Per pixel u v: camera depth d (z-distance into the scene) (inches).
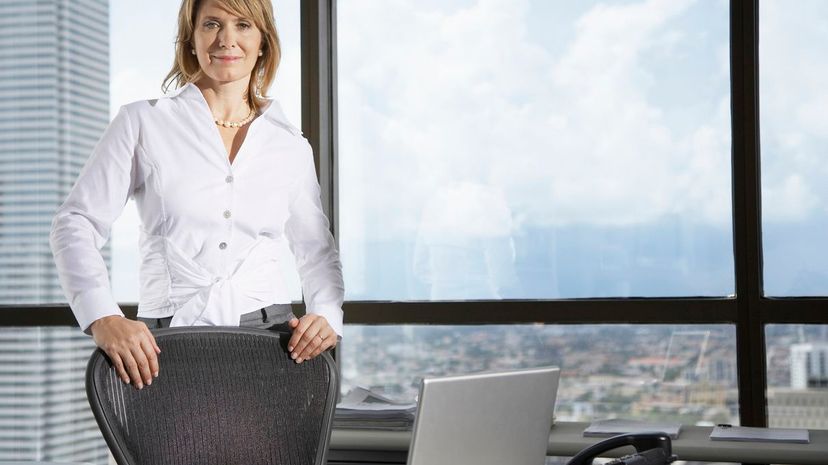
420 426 48.5
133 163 82.7
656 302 137.1
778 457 93.0
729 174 136.7
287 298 87.7
